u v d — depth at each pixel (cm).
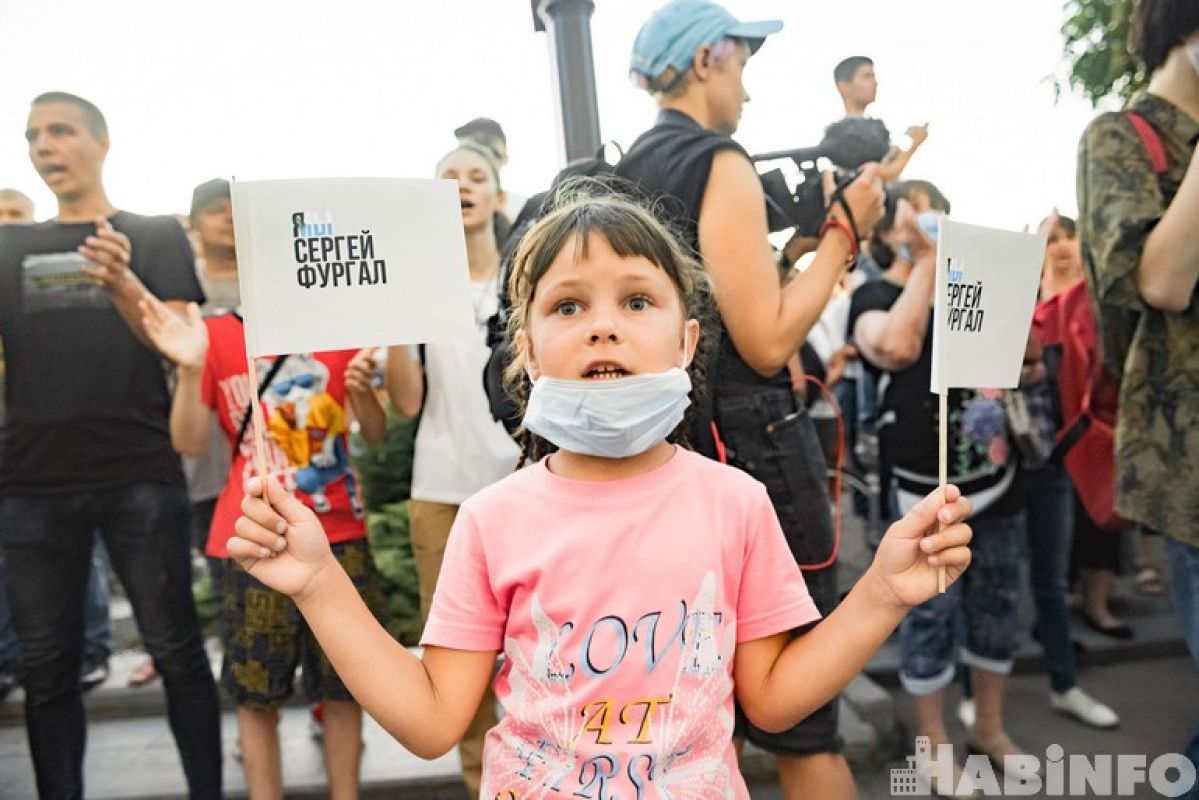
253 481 98
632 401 106
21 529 216
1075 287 257
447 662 109
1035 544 279
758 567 114
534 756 105
